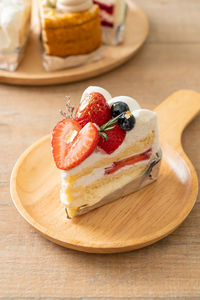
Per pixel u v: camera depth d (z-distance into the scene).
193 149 0.64
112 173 0.56
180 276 0.52
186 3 0.89
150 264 0.53
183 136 0.66
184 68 0.76
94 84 0.73
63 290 0.51
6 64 0.73
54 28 0.70
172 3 0.89
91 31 0.72
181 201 0.58
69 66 0.73
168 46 0.79
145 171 0.58
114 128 0.55
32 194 0.58
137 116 0.55
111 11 0.75
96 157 0.54
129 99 0.58
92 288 0.52
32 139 0.65
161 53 0.78
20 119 0.68
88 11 0.71
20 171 0.60
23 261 0.53
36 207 0.57
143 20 0.83
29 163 0.61
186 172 0.60
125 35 0.79
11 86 0.73
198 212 0.57
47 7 0.72
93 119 0.54
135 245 0.53
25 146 0.64
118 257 0.54
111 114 0.55
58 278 0.52
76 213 0.56
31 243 0.55
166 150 0.62
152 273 0.53
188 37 0.81
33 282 0.52
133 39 0.79
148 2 0.89
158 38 0.81
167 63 0.76
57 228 0.55
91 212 0.57
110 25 0.76
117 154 0.55
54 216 0.56
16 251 0.54
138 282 0.52
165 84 0.73
